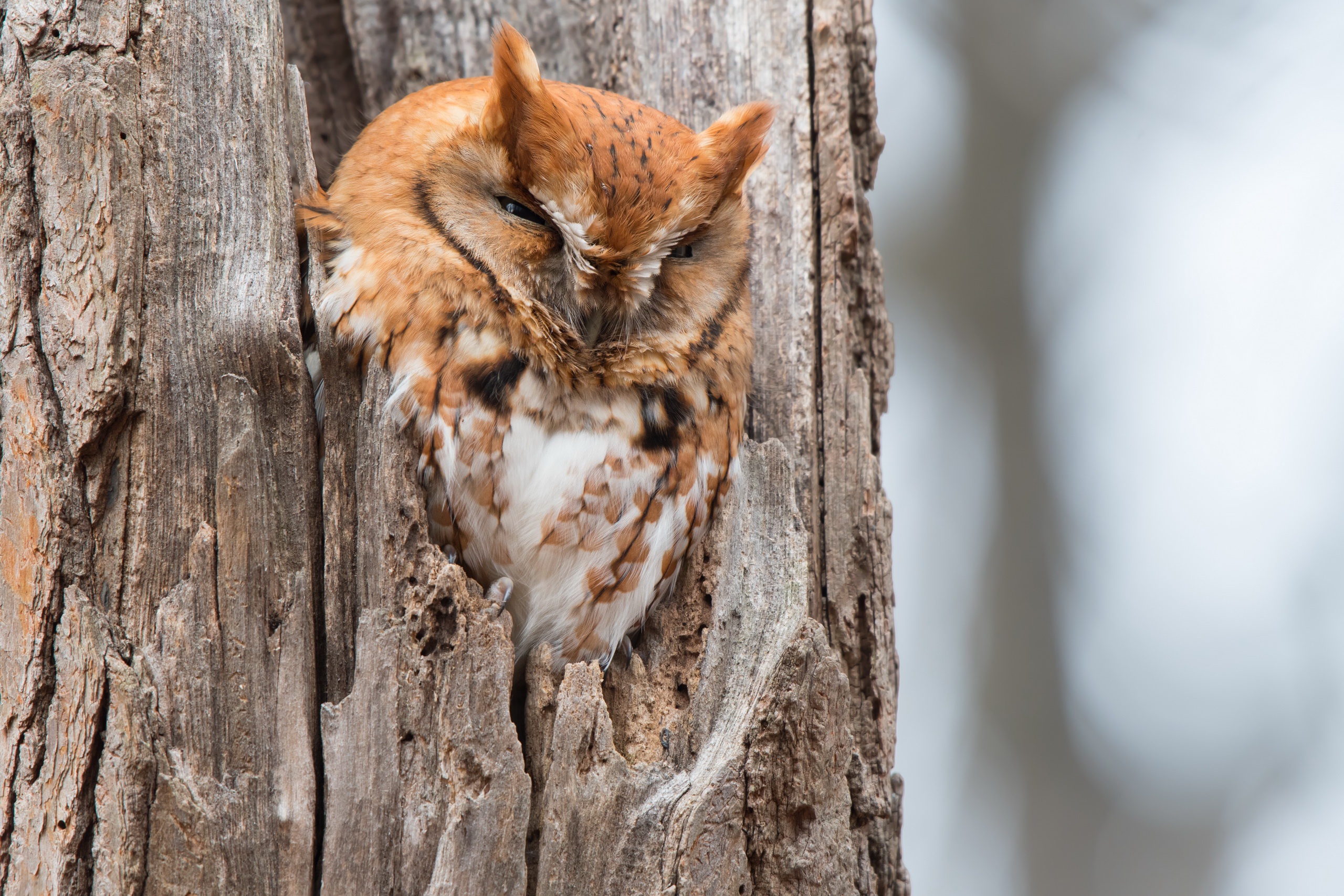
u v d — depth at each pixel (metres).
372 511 4.95
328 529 4.95
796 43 5.06
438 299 4.97
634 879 4.93
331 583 4.95
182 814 4.91
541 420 4.98
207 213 4.95
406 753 4.93
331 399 4.96
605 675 4.99
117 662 4.92
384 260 4.97
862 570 5.02
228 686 4.93
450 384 4.97
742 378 5.02
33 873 4.91
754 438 5.03
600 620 4.99
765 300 5.04
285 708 4.93
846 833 4.96
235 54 4.96
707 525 5.00
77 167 4.94
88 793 4.91
